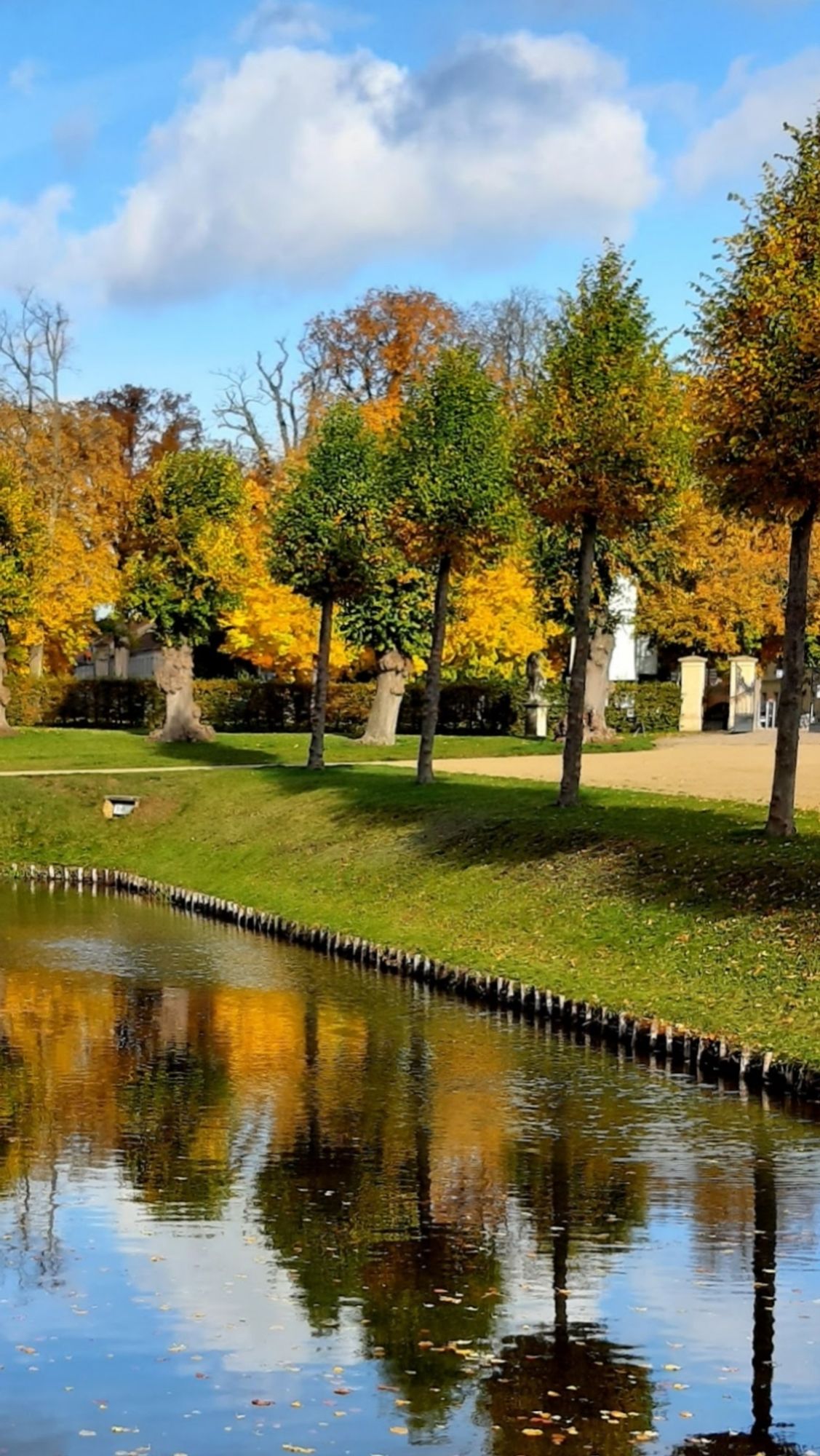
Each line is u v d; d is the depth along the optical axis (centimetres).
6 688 5828
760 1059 1791
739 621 5922
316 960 2694
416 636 5003
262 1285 1172
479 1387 1005
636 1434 946
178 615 5309
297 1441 934
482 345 7000
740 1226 1300
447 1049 1977
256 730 6694
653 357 3005
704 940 2206
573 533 3391
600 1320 1109
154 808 4272
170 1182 1420
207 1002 2300
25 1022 2153
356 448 4362
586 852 2767
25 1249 1248
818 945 2050
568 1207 1348
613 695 6119
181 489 5188
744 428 2327
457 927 2664
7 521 5162
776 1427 956
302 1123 1622
